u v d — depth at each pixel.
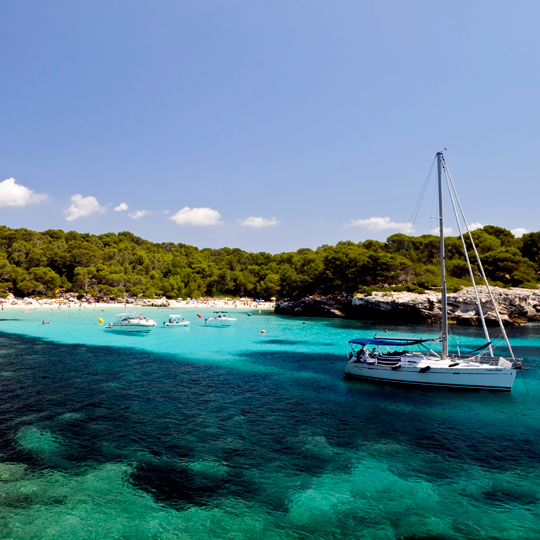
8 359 35.66
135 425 19.23
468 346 45.12
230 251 181.38
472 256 87.62
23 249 119.25
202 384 27.45
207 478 14.21
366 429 19.16
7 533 11.03
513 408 22.48
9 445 16.59
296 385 27.38
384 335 53.88
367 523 11.85
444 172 29.36
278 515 12.17
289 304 90.31
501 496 13.38
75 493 13.05
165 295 124.56
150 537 11.02
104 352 39.75
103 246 151.50
